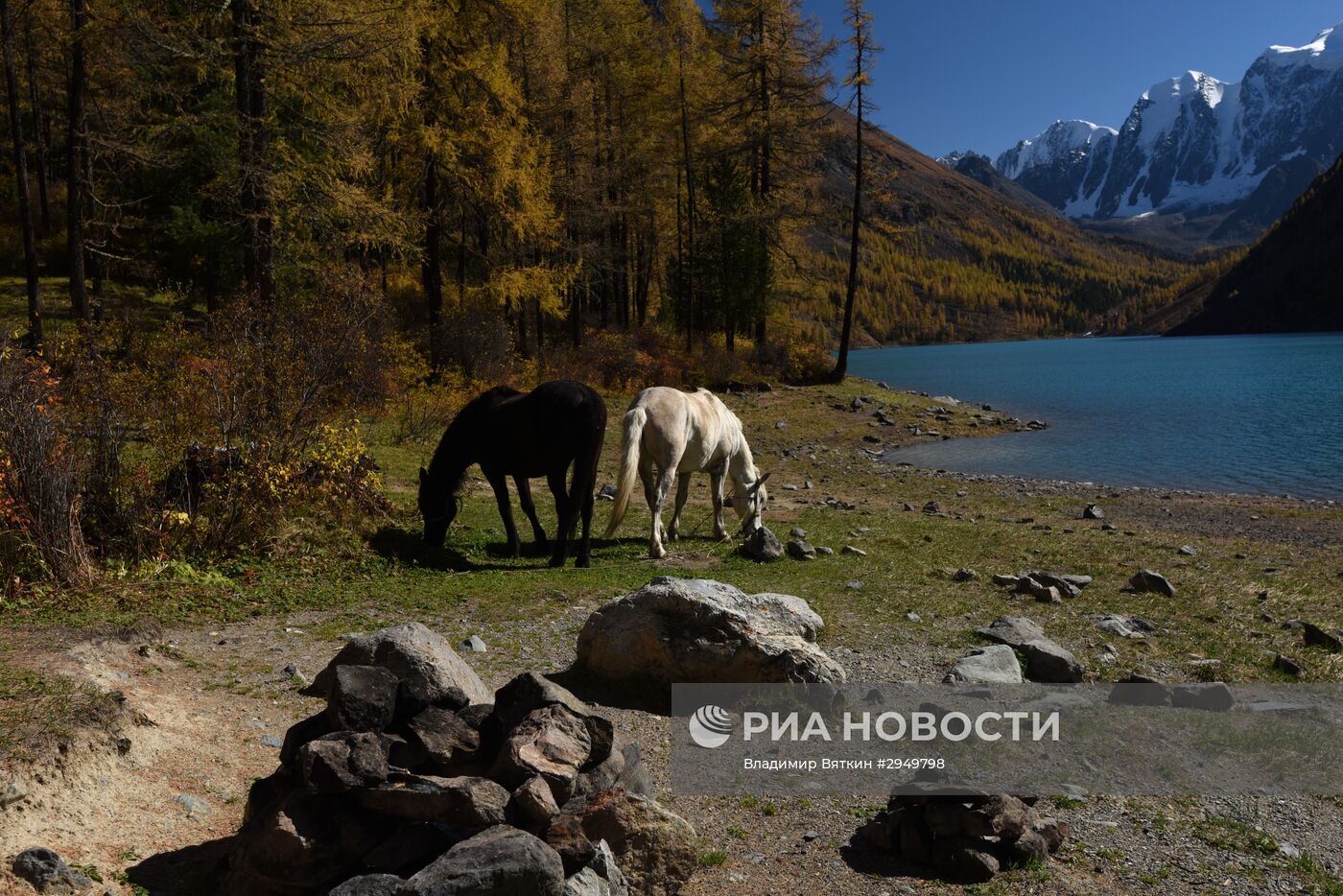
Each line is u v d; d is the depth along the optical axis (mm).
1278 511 17297
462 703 4641
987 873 4523
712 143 41875
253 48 17547
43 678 5035
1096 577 11359
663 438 11508
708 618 6805
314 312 12102
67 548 8070
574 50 37656
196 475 9984
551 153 31531
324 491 10953
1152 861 4789
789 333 52125
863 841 4922
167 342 12914
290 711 5832
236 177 18172
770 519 15297
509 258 30984
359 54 17781
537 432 10641
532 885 3438
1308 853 4945
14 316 27297
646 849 4141
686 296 43625
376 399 18188
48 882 3457
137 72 21375
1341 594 10773
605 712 6465
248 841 3646
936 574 11156
